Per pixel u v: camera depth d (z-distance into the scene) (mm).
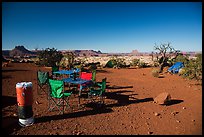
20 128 5406
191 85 11750
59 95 6473
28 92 5535
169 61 23062
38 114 6449
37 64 24953
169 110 7250
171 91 10328
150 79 14453
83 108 7195
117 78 15000
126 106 7633
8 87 10375
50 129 5383
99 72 18703
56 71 11688
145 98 8891
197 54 13609
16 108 6969
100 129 5484
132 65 26078
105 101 8242
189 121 6191
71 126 5617
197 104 7930
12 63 26391
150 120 6254
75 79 8609
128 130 5477
